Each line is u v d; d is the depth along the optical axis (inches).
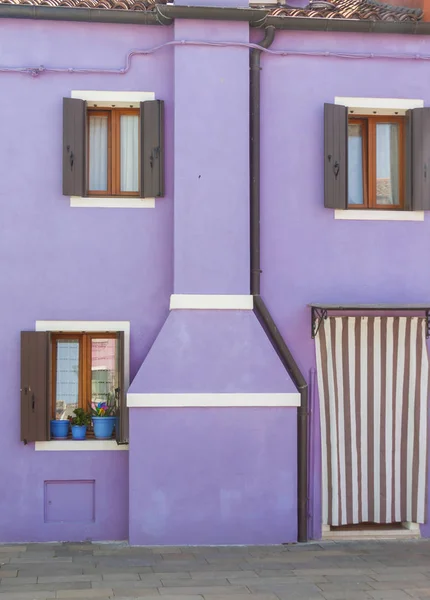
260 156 427.5
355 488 426.3
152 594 321.1
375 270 433.4
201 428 409.4
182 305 413.1
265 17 420.2
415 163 432.1
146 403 405.4
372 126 444.1
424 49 438.9
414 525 432.1
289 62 430.3
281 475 414.0
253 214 422.0
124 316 420.2
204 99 418.0
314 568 366.3
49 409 411.5
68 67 419.8
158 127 419.2
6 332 414.9
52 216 417.7
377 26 429.1
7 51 417.4
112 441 416.5
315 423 424.5
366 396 429.1
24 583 335.9
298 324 427.8
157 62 423.5
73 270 418.6
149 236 421.7
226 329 414.9
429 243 437.1
